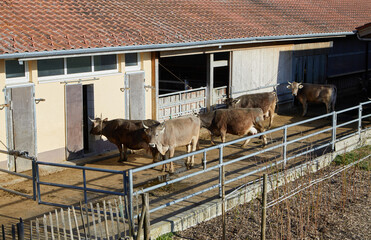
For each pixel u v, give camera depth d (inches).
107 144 512.4
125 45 465.1
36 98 436.8
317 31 736.3
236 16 699.4
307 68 816.9
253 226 340.8
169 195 379.6
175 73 770.2
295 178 415.2
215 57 716.7
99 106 493.7
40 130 443.5
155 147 444.1
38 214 344.5
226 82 709.3
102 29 491.2
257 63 704.4
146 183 414.3
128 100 521.7
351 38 952.3
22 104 425.4
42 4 506.0
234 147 542.0
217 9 706.2
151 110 553.6
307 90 719.7
